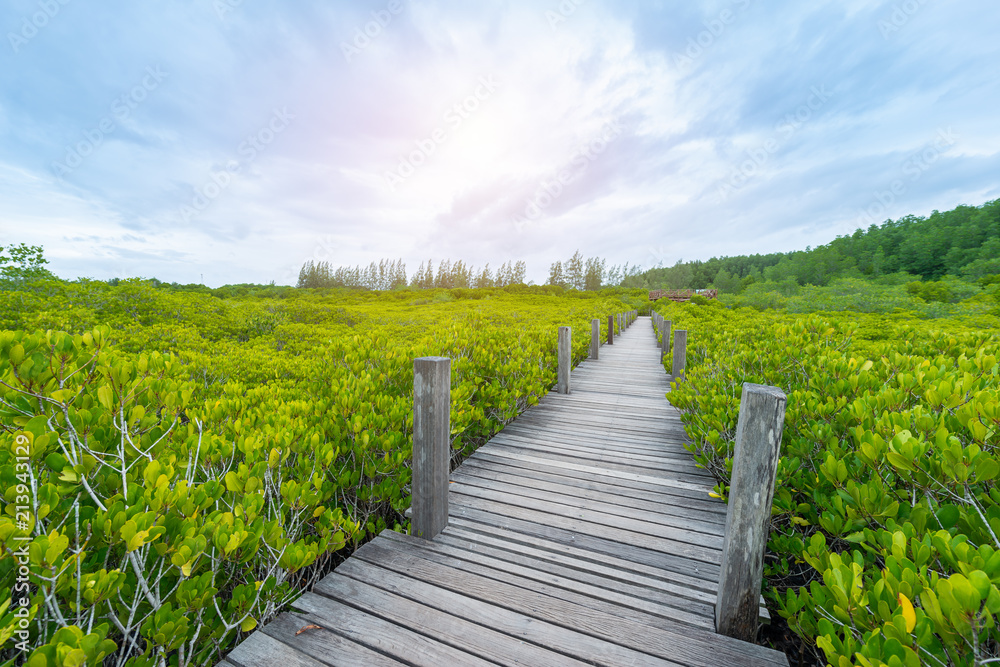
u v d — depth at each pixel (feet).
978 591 3.09
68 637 3.43
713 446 10.36
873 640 3.47
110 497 4.70
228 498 6.51
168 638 4.37
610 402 19.25
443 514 8.37
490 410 15.47
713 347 22.25
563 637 5.79
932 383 7.19
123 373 5.65
